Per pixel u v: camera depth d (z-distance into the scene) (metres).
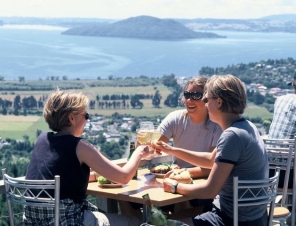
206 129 4.11
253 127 3.30
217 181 3.15
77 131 3.25
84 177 3.13
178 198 3.24
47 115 3.21
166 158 4.70
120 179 3.19
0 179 3.72
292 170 4.55
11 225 3.15
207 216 3.29
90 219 3.12
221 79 3.31
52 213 3.02
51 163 3.09
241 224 3.21
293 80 5.11
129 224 3.25
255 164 3.20
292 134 4.89
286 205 4.30
